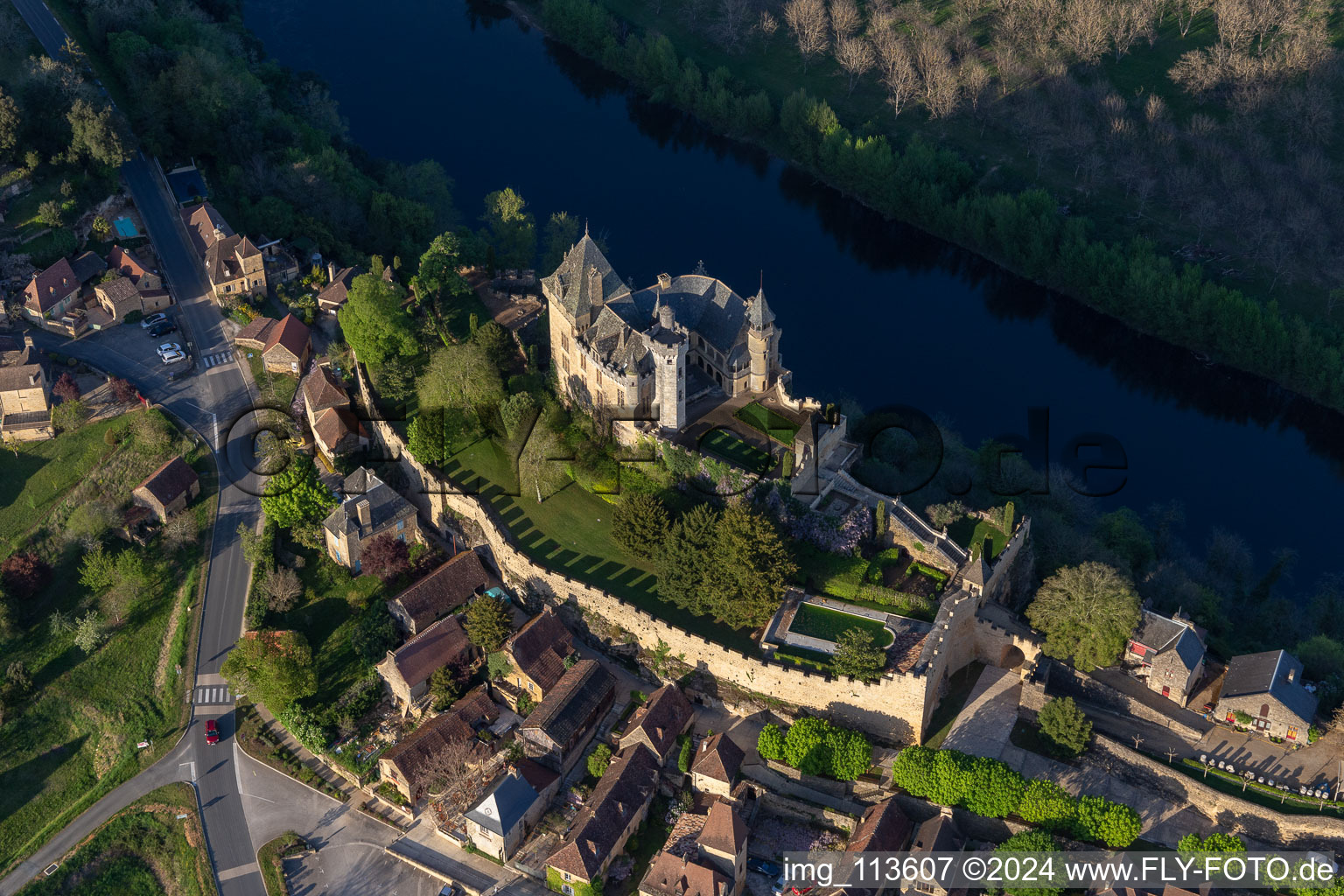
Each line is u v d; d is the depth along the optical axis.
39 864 190.12
